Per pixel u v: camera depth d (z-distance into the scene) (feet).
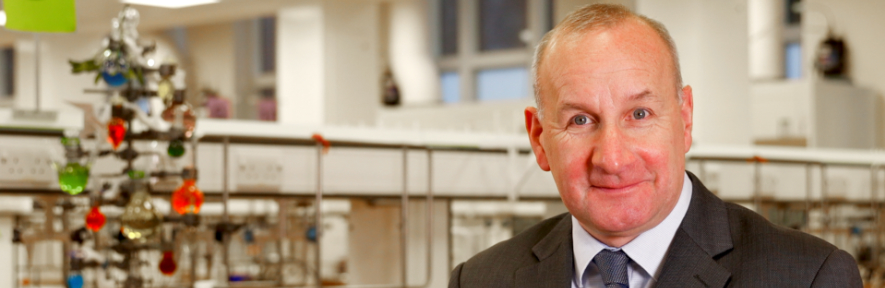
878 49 21.13
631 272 3.21
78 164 5.99
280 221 8.68
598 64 2.91
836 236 13.08
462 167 8.44
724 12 12.67
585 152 3.00
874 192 11.34
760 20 22.76
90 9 15.98
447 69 28.22
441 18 28.43
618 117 2.95
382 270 9.74
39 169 6.63
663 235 3.16
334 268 15.87
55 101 21.88
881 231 11.96
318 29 18.52
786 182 10.82
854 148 20.56
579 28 2.98
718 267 3.07
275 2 17.83
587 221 3.09
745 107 12.82
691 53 12.52
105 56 6.09
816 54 21.71
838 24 21.91
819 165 10.63
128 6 6.25
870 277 11.89
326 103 18.52
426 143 8.47
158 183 6.63
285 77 19.15
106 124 6.34
